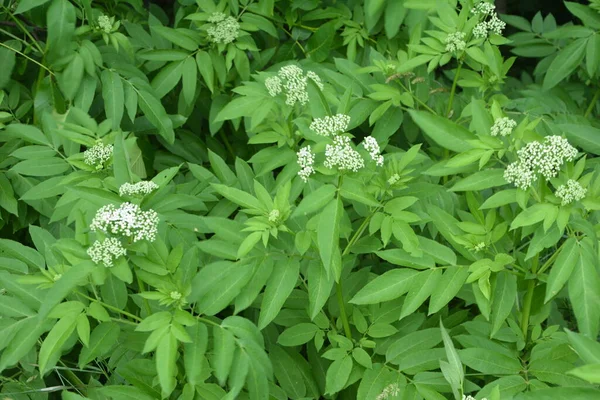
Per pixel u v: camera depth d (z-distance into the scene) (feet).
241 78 6.81
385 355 5.57
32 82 7.07
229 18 6.72
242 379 4.97
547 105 6.92
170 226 5.55
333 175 5.18
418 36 6.40
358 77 6.43
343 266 5.71
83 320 4.92
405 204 5.29
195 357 4.93
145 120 6.89
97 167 5.49
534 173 5.05
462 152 5.26
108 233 4.97
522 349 5.50
